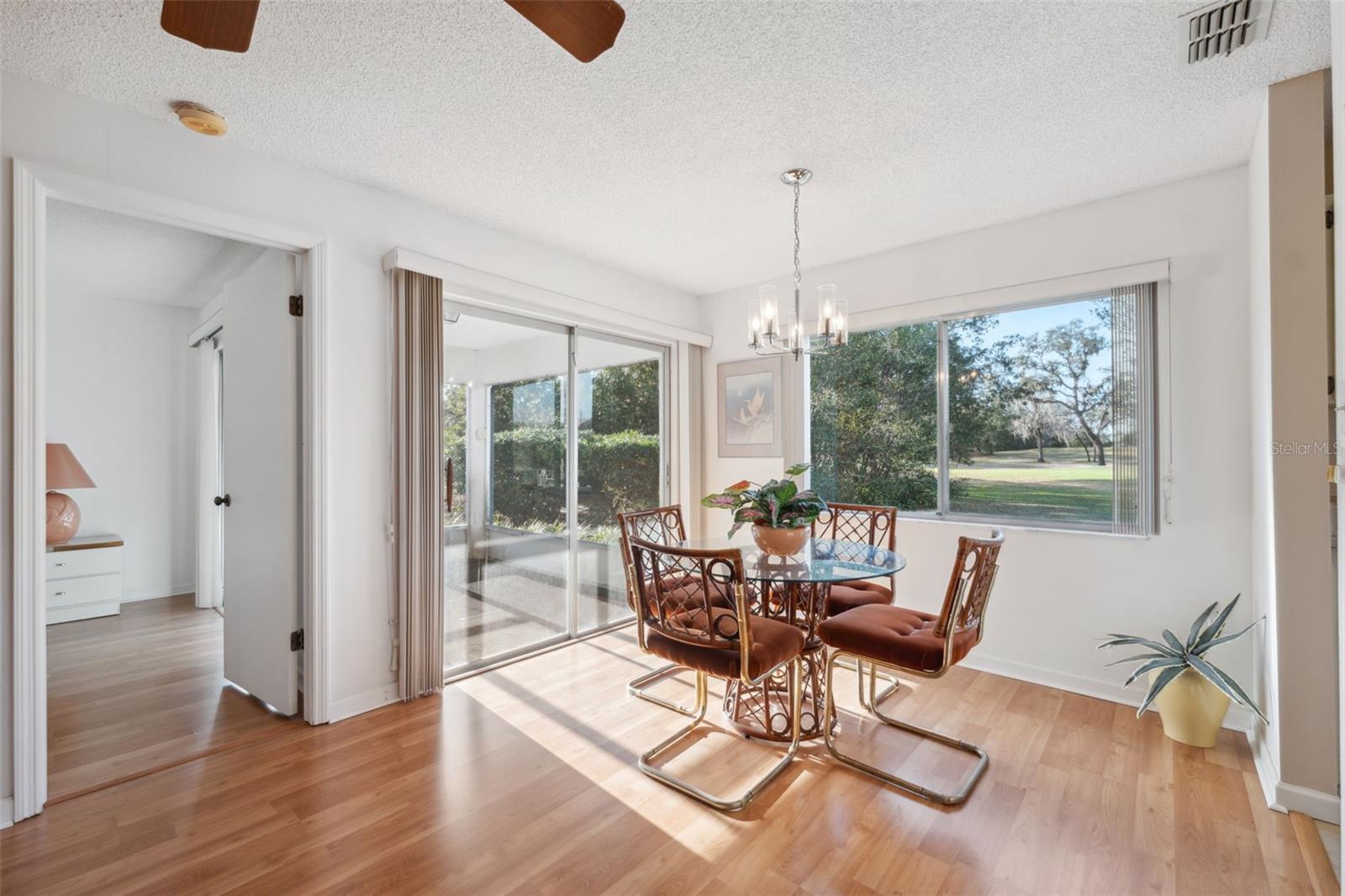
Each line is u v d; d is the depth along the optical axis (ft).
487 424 11.03
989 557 7.36
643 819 6.43
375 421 9.18
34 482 6.35
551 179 8.80
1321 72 6.39
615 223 10.46
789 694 8.34
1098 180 8.84
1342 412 3.81
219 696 9.63
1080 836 6.11
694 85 6.53
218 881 5.47
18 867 5.62
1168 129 7.49
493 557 11.13
